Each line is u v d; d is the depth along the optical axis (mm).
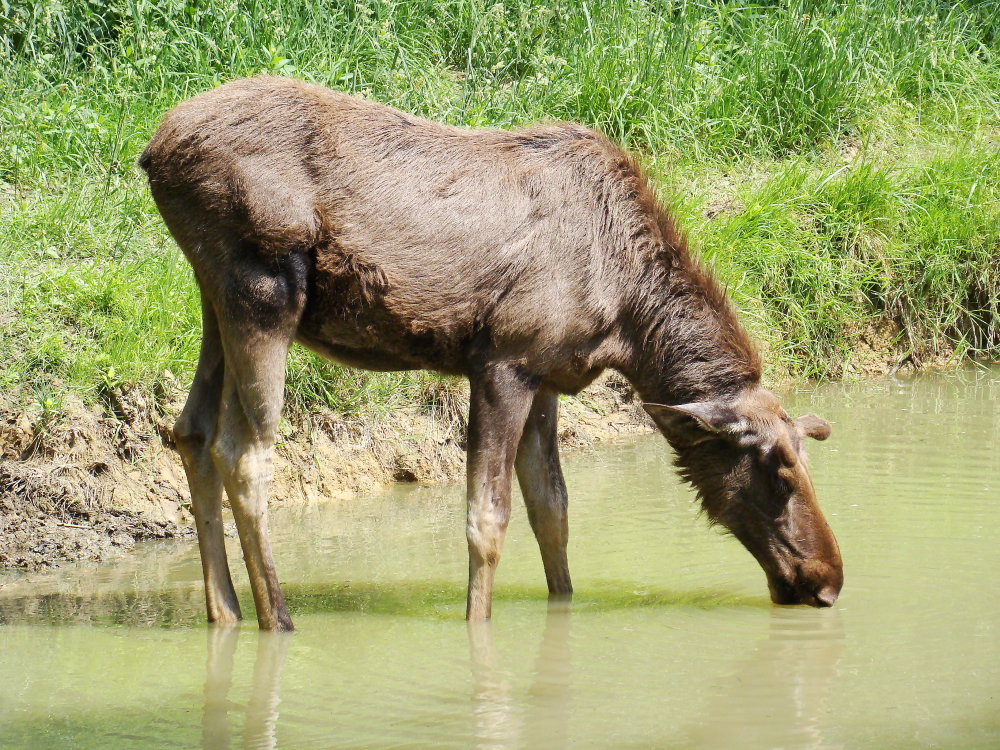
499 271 18312
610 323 19094
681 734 14133
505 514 18594
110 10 36156
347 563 21797
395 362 19094
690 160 37500
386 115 18656
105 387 24547
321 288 18125
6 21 34219
